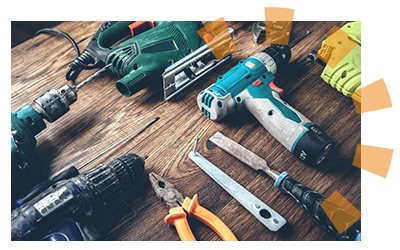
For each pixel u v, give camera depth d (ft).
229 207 3.70
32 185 3.94
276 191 3.80
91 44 4.66
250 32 5.27
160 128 4.36
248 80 4.21
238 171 3.97
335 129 4.25
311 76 4.73
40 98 3.97
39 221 3.07
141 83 4.33
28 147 3.69
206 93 4.19
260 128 4.31
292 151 3.89
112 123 4.42
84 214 3.29
